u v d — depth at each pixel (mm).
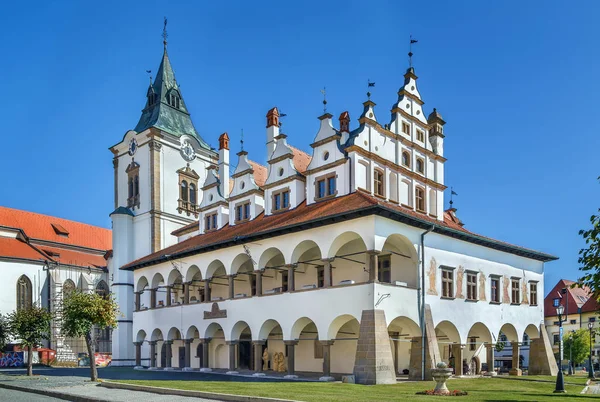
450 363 40844
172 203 63062
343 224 32125
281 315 34969
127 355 60000
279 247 35938
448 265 36531
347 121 41062
